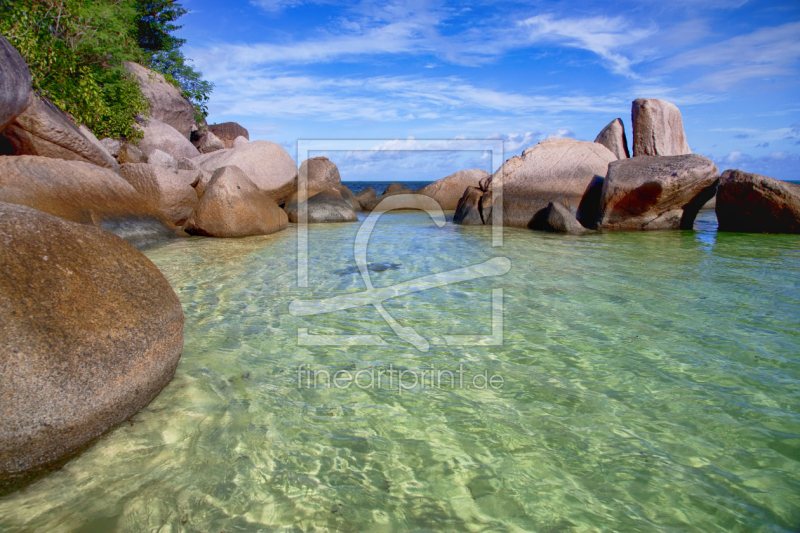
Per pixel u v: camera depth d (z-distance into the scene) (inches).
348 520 81.2
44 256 100.7
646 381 130.3
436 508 84.2
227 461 96.0
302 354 150.7
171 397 120.0
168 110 754.8
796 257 307.7
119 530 77.9
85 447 98.0
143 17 798.5
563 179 528.7
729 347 153.0
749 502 84.8
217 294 219.8
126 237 335.9
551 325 176.2
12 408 85.9
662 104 693.3
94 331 100.3
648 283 238.1
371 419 112.7
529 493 87.7
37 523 78.7
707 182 451.2
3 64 252.1
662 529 79.0
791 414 112.9
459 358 147.6
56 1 442.9
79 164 331.6
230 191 413.1
